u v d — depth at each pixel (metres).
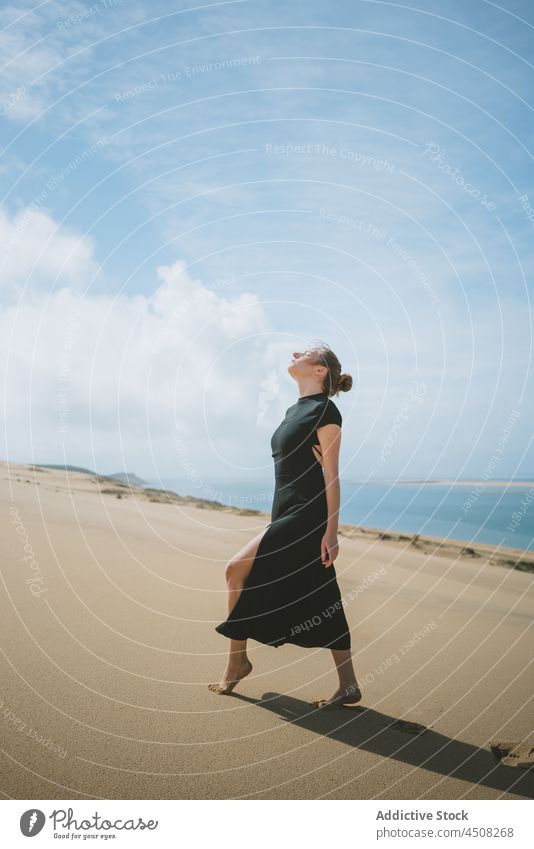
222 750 2.61
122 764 2.44
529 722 3.07
